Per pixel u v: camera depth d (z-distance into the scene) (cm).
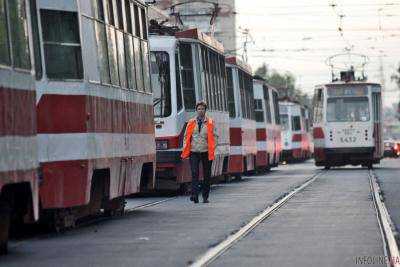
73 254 3006
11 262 2822
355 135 11325
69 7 3638
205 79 6581
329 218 4234
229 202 5416
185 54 6284
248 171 9519
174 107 6081
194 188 5412
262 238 3422
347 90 11388
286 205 5062
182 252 3028
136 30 4766
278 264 2730
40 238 3506
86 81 3697
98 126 3856
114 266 2709
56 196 3534
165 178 6119
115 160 4141
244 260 2822
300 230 3706
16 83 2925
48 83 3528
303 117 16738
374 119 11369
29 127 3025
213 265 2719
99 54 3941
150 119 4975
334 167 12500
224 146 7244
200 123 5409
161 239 3428
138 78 4722
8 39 2889
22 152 2941
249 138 8975
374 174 9394
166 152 6041
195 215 4509
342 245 3191
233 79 8306
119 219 4338
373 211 4622
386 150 18200
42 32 3531
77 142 3616
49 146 3516
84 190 3662
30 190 3012
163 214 4603
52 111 3538
